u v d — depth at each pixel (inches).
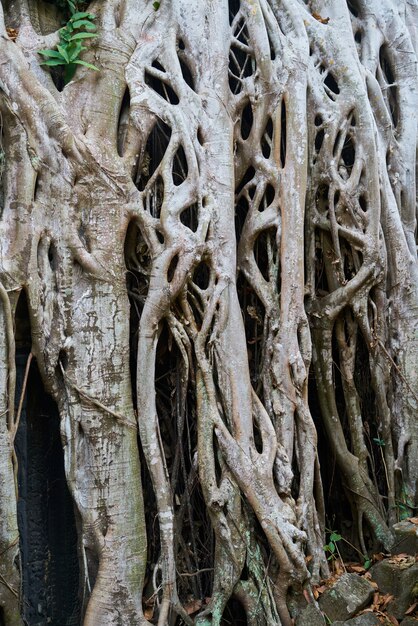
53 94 156.6
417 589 156.8
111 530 149.9
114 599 147.6
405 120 198.2
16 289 147.4
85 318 152.6
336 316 176.2
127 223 157.5
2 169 151.8
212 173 162.9
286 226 167.2
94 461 150.8
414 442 183.0
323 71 184.4
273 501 154.1
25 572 153.2
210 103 165.6
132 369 159.5
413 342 184.2
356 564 172.7
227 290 159.2
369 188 178.7
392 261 185.2
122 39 163.6
